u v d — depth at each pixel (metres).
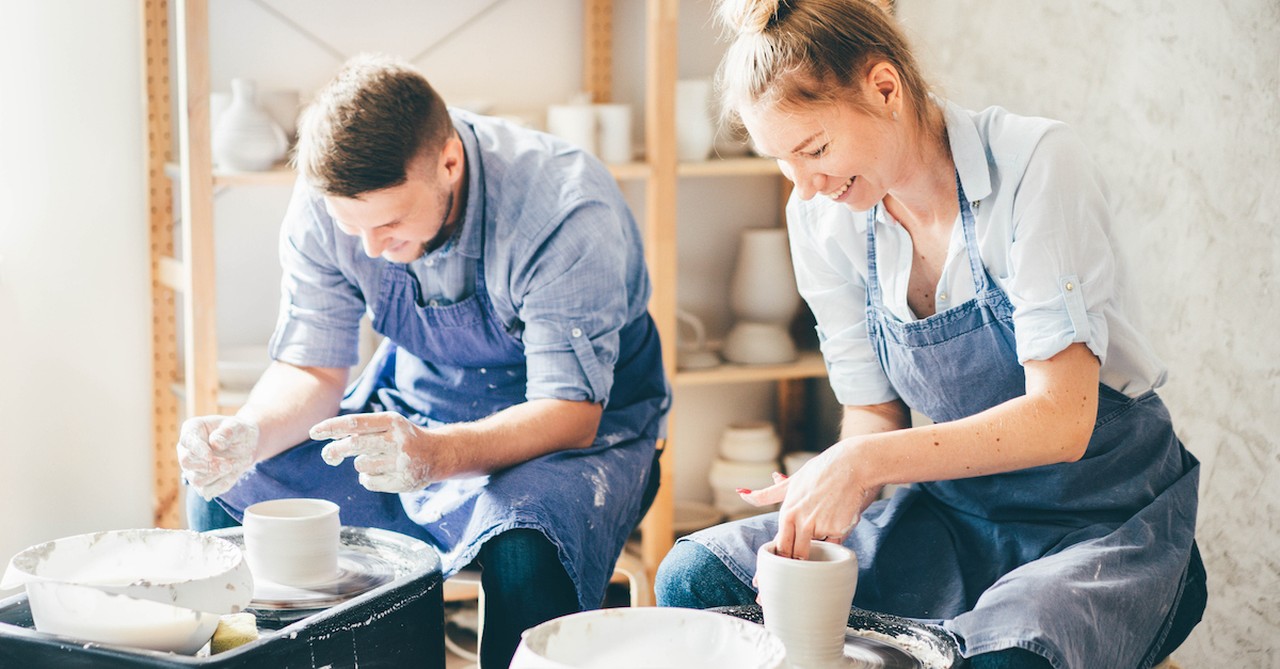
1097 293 1.51
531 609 1.67
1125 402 1.63
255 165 2.51
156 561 1.43
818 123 1.46
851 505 1.41
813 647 1.35
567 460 1.86
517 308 1.98
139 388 2.84
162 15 2.69
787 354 2.95
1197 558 1.69
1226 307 2.23
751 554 1.59
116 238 2.77
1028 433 1.46
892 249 1.68
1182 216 2.26
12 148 2.67
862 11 1.50
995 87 2.46
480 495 1.77
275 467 1.95
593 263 1.91
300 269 2.04
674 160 2.71
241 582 1.34
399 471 1.67
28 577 1.28
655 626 1.24
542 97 3.01
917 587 1.60
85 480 2.81
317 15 2.81
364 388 2.18
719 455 3.08
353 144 1.68
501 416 1.87
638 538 2.99
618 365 2.12
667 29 2.67
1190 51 2.20
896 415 1.85
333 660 1.31
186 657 1.20
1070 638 1.34
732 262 3.18
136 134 2.76
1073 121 2.35
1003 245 1.58
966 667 1.37
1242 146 2.18
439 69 2.92
